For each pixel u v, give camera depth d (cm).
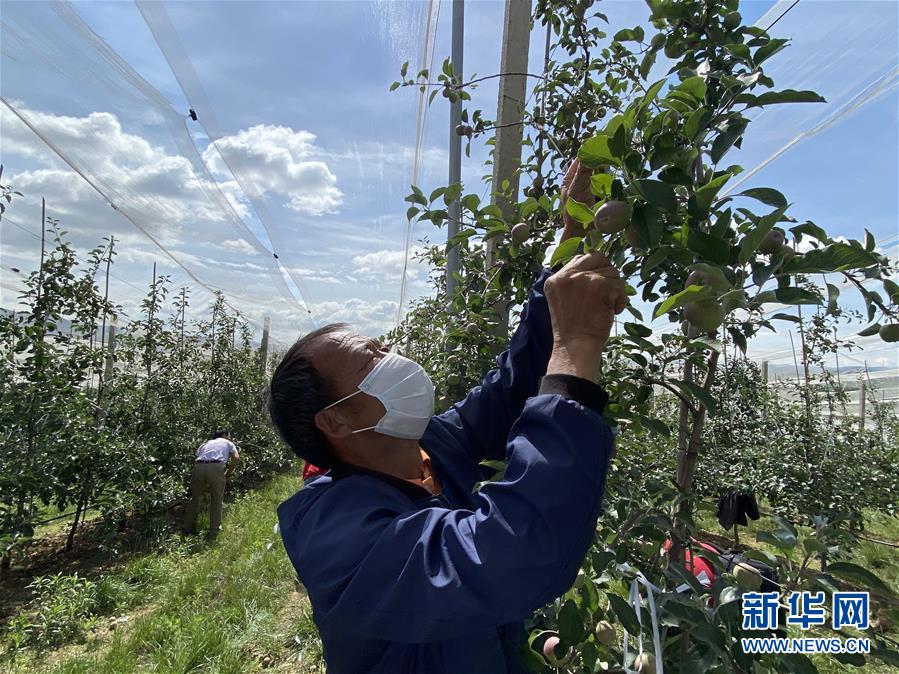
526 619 120
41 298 493
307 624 356
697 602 100
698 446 128
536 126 205
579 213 88
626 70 219
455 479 122
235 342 911
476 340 192
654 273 121
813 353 586
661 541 121
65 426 483
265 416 922
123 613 397
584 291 84
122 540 551
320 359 99
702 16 124
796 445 532
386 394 98
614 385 133
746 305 73
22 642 352
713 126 102
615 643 112
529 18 212
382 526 83
